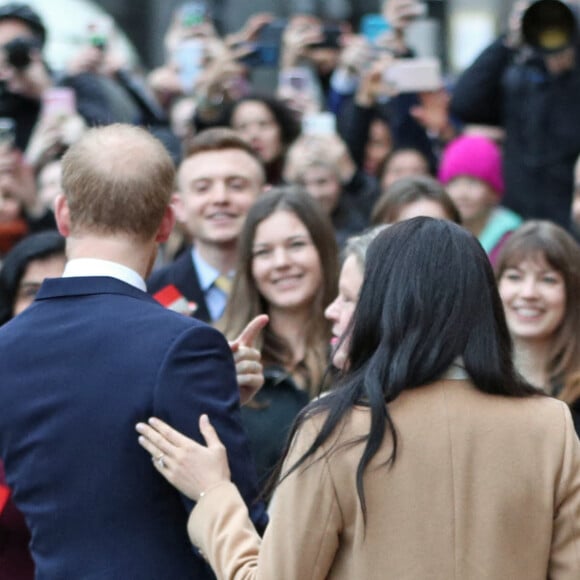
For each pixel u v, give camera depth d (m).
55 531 10.09
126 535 9.97
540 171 21.06
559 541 9.22
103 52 24.17
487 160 20.38
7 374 10.37
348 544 9.20
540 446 9.20
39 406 10.18
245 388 11.60
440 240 9.44
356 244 12.45
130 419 9.97
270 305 15.09
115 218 10.48
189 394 9.97
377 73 22.86
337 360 10.13
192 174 17.03
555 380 14.45
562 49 20.47
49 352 10.30
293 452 9.33
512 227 20.34
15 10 24.16
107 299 10.41
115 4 32.53
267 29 24.77
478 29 28.61
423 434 9.09
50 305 10.55
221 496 9.78
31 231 20.88
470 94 21.84
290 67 24.64
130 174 10.48
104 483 9.98
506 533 9.05
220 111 21.91
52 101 21.89
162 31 32.78
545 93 20.98
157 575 9.94
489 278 9.46
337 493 9.14
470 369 9.23
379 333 9.41
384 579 8.98
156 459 9.86
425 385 9.23
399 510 9.02
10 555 11.75
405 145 23.19
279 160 21.52
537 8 20.52
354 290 12.28
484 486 9.07
